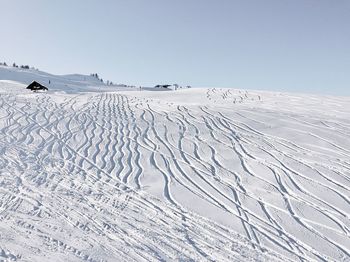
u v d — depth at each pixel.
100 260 6.02
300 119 17.91
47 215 7.82
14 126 17.33
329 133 15.31
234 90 35.94
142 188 9.95
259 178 10.73
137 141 14.96
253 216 8.38
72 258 5.99
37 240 6.56
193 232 7.48
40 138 15.29
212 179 10.70
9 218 7.50
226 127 16.86
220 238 7.28
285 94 30.81
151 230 7.42
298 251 6.95
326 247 7.16
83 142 14.84
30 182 10.07
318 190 9.89
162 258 6.28
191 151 13.45
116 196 9.31
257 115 19.06
